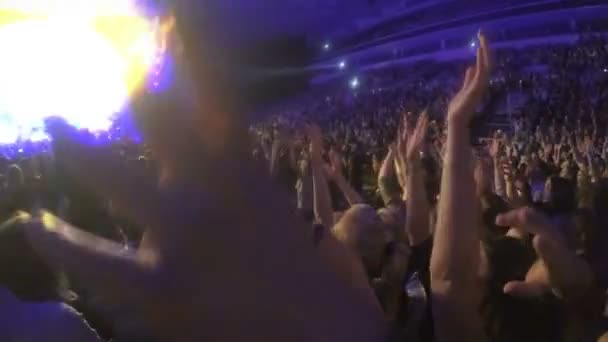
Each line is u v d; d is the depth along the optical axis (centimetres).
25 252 235
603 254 389
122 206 170
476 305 231
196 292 166
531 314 271
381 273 321
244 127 163
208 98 158
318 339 171
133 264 172
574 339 267
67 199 425
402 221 439
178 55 156
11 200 414
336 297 175
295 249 170
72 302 243
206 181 162
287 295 168
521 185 713
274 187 171
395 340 187
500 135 1584
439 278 231
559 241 258
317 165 478
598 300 267
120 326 179
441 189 236
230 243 163
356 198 623
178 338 170
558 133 2484
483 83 233
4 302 238
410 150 414
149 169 184
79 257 183
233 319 167
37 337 231
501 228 382
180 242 165
